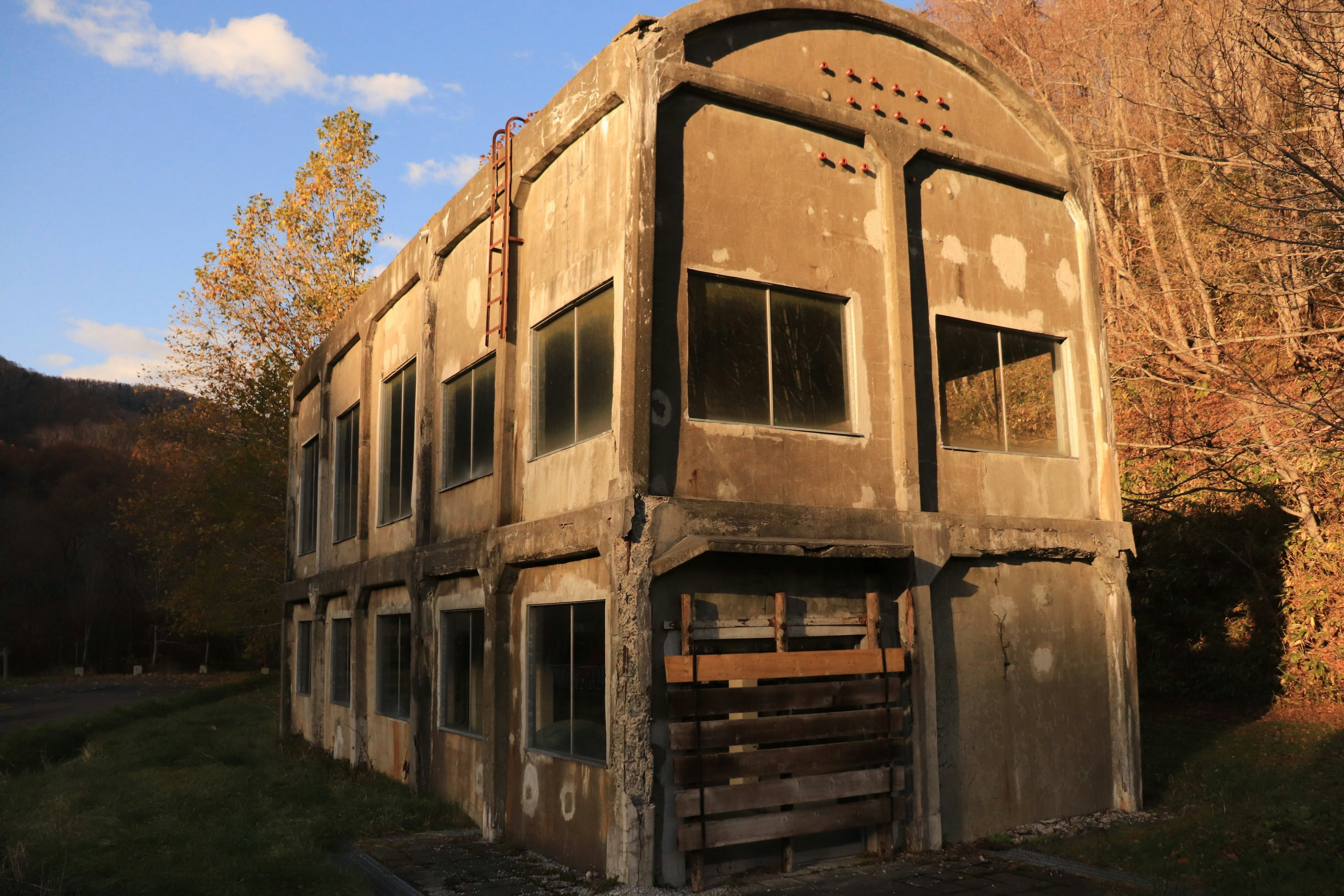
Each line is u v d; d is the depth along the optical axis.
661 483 8.07
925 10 29.50
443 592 12.26
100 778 13.34
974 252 10.49
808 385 9.14
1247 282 17.03
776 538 8.40
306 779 13.38
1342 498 15.10
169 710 25.14
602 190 9.03
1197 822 9.33
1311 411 12.91
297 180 31.66
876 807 8.50
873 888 7.66
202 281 30.75
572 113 9.41
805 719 8.20
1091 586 10.76
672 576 7.99
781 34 9.43
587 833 8.33
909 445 9.42
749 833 7.78
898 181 9.84
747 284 8.88
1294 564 15.15
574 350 9.45
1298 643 14.80
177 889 7.21
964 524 9.62
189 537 34.47
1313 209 11.03
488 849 9.57
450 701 12.06
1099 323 11.27
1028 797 9.76
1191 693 16.11
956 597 9.66
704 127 8.80
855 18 9.89
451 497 12.16
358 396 16.61
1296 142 13.14
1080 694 10.38
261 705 26.34
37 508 62.44
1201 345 16.95
